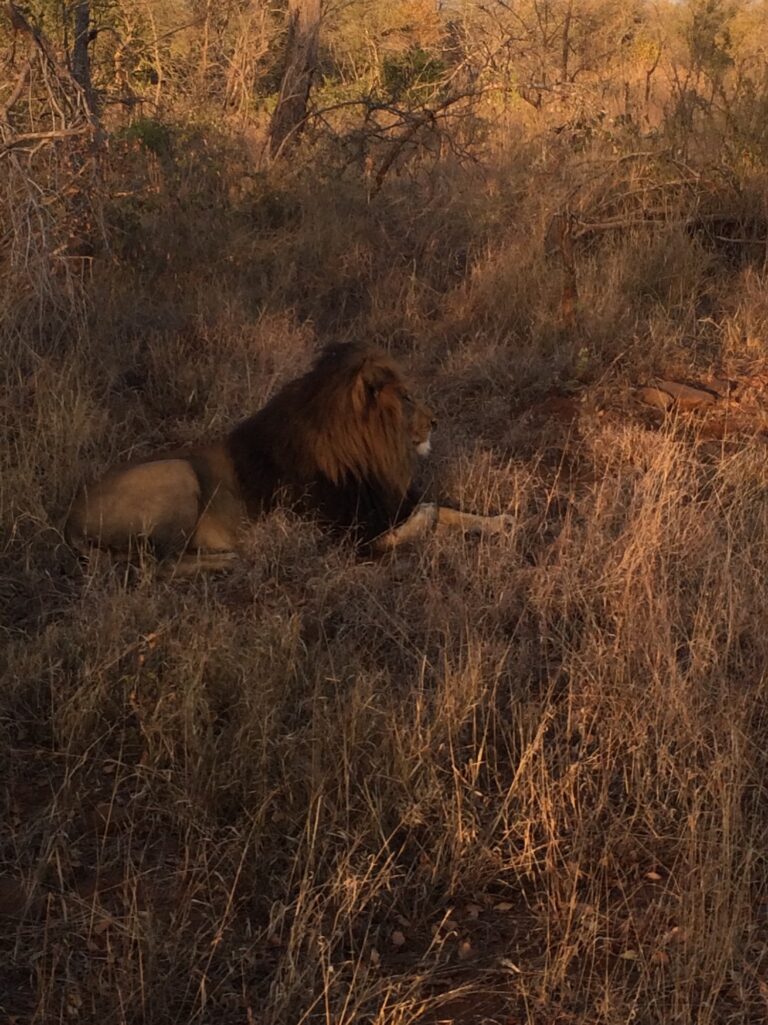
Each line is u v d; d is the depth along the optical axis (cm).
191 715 399
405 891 349
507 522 579
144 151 1043
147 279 884
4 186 738
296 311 846
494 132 1191
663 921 335
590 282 831
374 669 447
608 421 685
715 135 939
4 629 482
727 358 761
